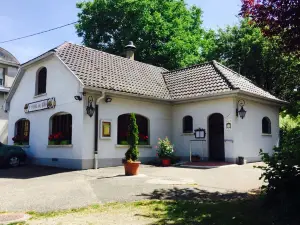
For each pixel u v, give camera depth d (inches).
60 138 586.6
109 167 557.0
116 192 325.4
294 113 753.6
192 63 1181.7
